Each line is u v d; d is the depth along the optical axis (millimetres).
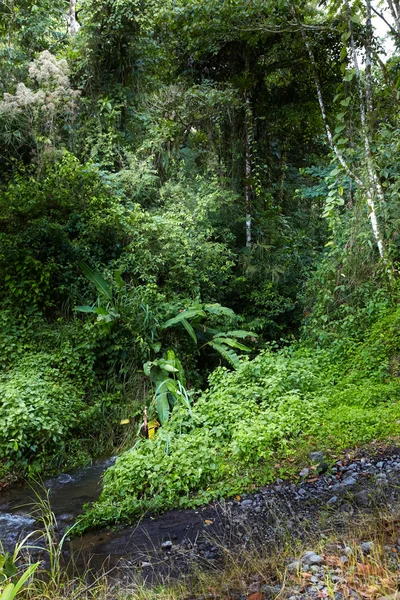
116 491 4656
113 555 3684
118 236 8883
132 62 11312
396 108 8648
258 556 3125
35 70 10109
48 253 7961
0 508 4941
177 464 4730
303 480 4336
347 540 3115
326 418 5230
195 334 8414
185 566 3314
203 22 10422
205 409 5836
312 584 2629
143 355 7500
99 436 6621
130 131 11188
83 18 11148
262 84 12344
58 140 10266
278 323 10516
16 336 7113
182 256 9102
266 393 5840
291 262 11266
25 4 12469
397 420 4969
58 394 6391
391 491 3811
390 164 8500
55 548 3938
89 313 7836
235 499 4277
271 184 13039
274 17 9766
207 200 9883
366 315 7520
